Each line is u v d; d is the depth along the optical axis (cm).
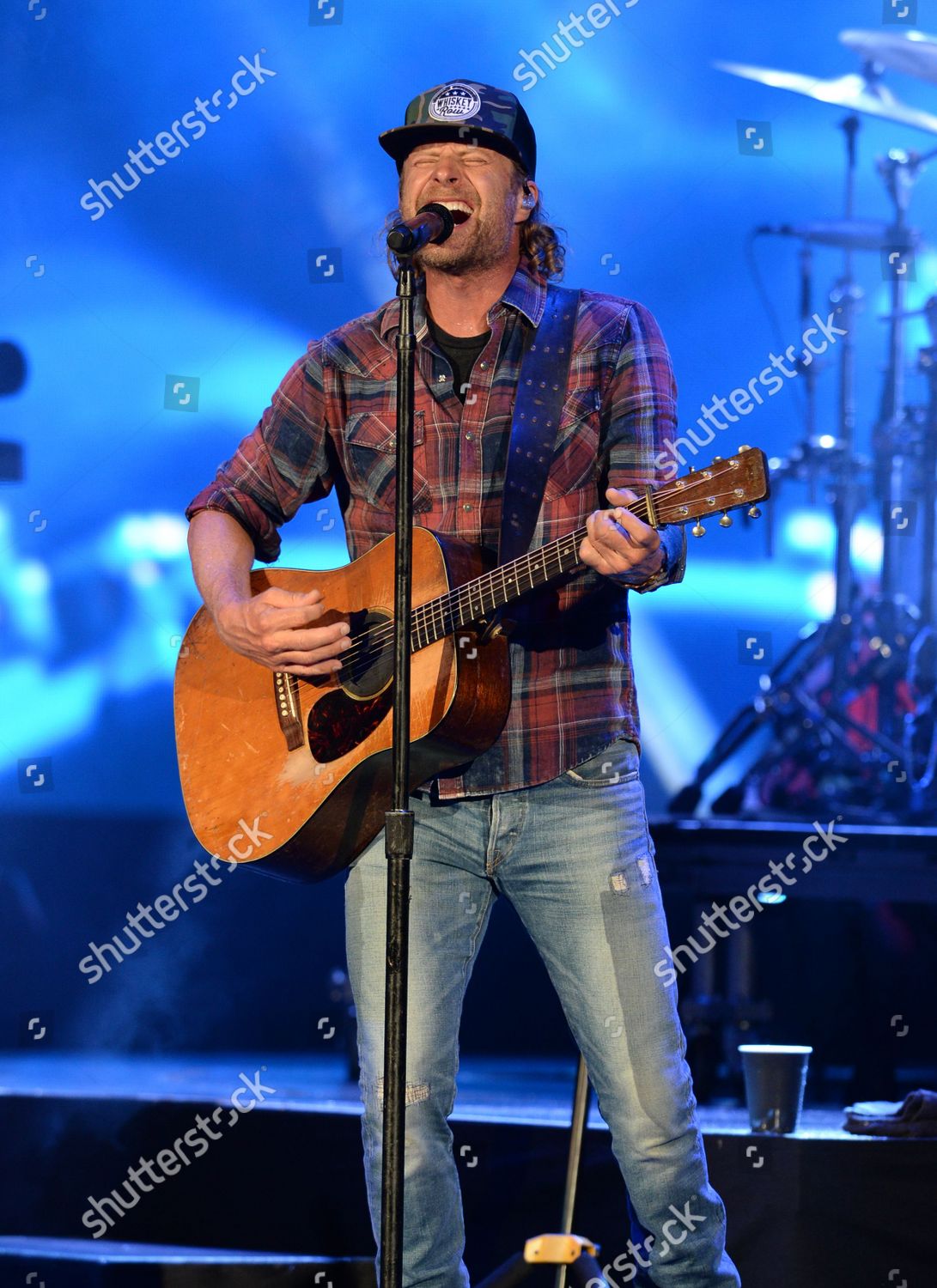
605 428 896
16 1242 1210
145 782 2172
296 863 915
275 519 1003
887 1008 1948
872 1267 1046
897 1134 1071
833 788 2047
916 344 2244
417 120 901
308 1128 1198
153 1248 1194
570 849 852
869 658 2123
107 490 2180
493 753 866
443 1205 843
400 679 731
